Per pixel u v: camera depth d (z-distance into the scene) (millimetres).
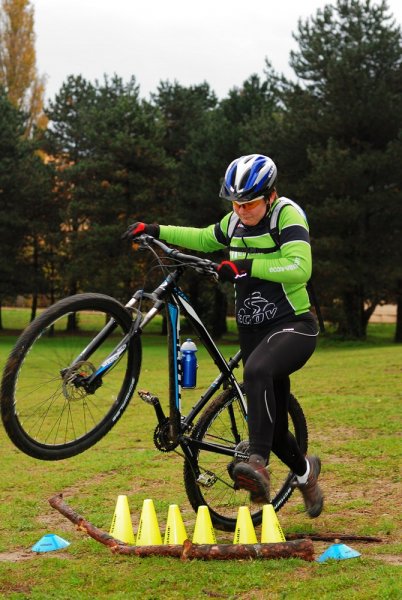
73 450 3832
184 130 43906
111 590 3672
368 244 30125
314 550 4230
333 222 29188
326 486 5770
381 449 6891
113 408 3988
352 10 29547
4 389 3461
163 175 38469
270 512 4324
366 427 8180
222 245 4391
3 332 43344
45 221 41656
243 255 4156
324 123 29234
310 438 7730
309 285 4234
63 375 3740
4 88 43625
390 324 48750
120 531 4504
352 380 13438
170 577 3758
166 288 4109
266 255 4090
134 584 3705
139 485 6203
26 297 42656
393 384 12383
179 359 4262
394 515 4906
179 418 4266
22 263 41375
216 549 4008
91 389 3789
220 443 4613
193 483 4645
